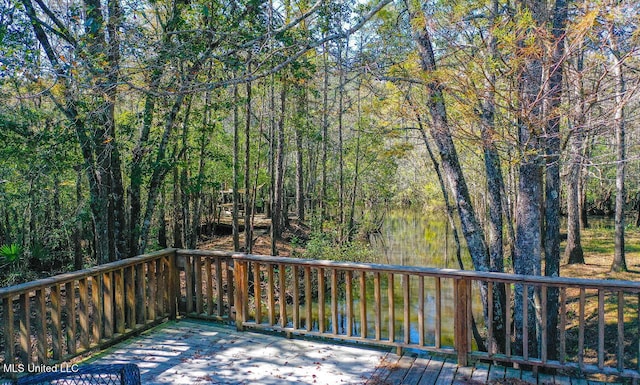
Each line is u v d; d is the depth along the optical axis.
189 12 5.68
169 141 7.60
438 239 21.39
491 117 4.58
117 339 4.48
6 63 4.86
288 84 10.91
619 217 12.31
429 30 4.70
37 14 6.00
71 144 6.97
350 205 18.83
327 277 13.07
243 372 3.84
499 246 6.42
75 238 11.88
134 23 5.75
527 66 4.04
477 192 16.08
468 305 3.88
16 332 7.21
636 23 3.68
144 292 4.81
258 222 21.78
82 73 5.15
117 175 6.48
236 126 12.31
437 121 5.03
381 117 5.90
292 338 4.60
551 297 5.51
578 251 13.77
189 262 5.14
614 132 4.26
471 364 3.95
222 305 5.06
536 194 5.10
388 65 5.31
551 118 4.04
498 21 4.13
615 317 8.48
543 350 3.69
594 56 3.86
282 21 6.04
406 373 3.81
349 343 4.62
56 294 3.88
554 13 4.28
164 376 3.77
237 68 4.91
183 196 13.27
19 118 6.91
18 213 11.25
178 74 4.49
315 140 15.78
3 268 11.25
